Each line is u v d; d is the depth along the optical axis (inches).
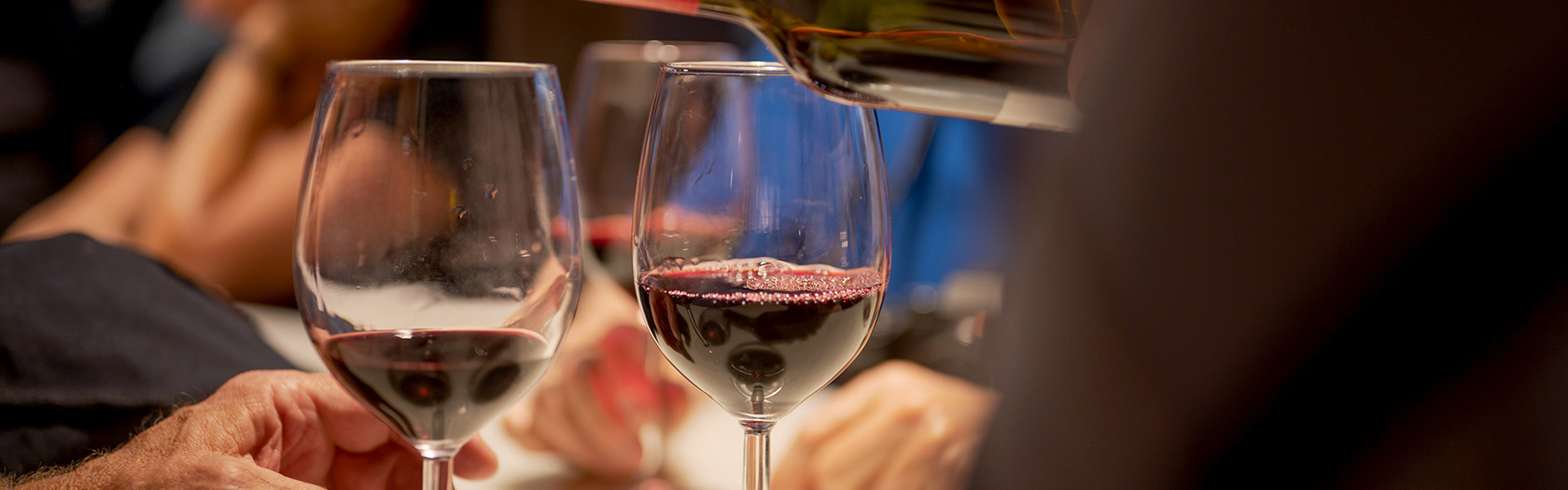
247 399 29.9
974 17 24.2
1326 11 11.0
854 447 34.9
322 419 30.7
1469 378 11.0
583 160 42.2
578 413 37.3
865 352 42.4
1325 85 11.0
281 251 70.2
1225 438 11.5
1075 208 13.0
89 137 87.0
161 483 27.2
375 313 25.8
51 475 28.2
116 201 76.8
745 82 26.8
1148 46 12.3
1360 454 11.1
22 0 87.4
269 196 70.5
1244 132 11.3
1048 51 15.2
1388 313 10.8
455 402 26.4
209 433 28.8
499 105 25.9
